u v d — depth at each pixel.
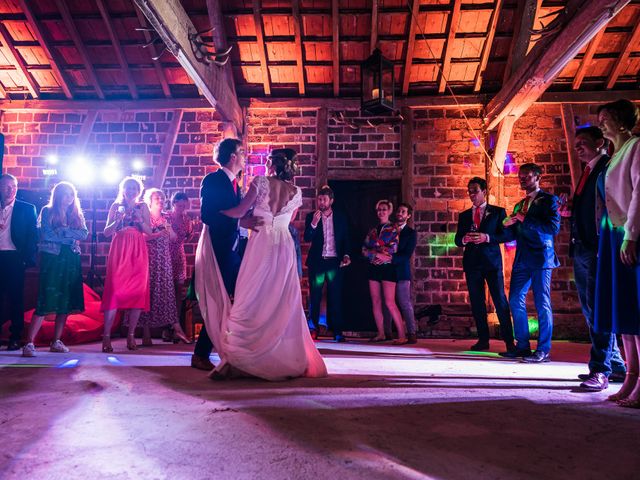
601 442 1.67
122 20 6.49
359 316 6.98
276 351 2.86
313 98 7.25
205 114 7.32
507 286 6.66
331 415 1.96
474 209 4.99
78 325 5.11
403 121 7.10
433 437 1.68
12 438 1.63
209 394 2.37
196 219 7.11
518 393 2.53
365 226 7.17
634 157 2.25
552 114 6.99
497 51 6.65
